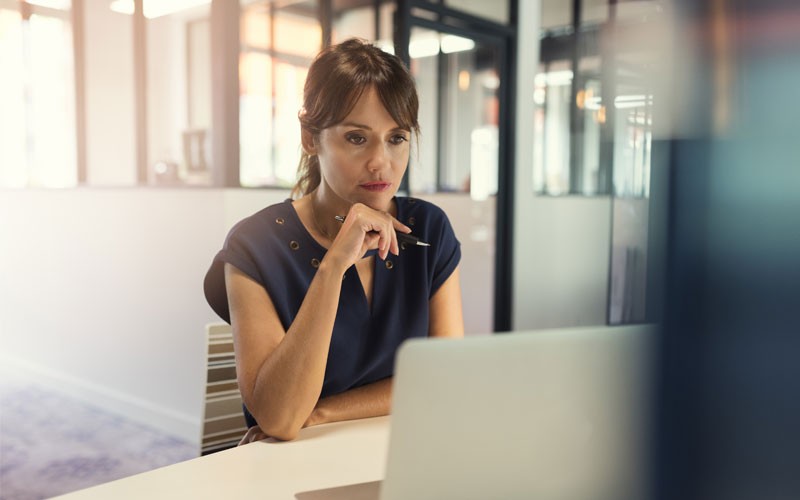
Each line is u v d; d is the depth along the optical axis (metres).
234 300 0.96
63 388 3.78
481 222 4.15
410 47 3.37
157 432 3.16
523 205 4.24
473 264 4.08
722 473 0.31
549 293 4.50
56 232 3.75
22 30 4.32
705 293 0.31
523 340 0.40
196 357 2.95
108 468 2.76
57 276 3.78
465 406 0.42
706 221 0.31
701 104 0.31
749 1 0.29
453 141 6.30
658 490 0.34
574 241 4.65
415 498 0.43
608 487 0.36
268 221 1.01
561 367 0.39
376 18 5.40
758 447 0.30
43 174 4.35
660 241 0.33
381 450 0.83
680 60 0.31
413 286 1.07
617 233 3.10
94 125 4.27
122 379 3.39
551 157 4.69
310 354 0.85
